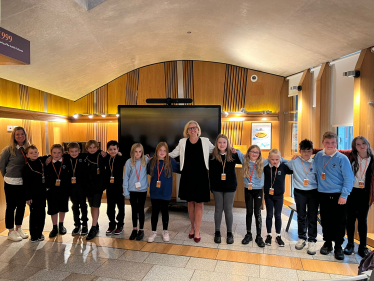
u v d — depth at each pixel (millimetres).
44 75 5230
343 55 4570
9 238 4074
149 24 4441
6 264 3332
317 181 3670
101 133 7184
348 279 1834
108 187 4262
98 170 4156
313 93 5559
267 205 3926
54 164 4129
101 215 5293
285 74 6344
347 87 4539
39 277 3033
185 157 4066
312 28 4023
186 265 3311
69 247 3818
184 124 5270
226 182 3951
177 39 5336
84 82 6395
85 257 3518
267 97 6641
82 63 5348
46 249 3754
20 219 4141
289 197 6312
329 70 5000
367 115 3955
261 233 4332
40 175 4016
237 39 5059
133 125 5328
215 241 3965
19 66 4582
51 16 3479
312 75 5590
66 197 4195
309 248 3609
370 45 3939
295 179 3791
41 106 5930
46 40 4031
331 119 4980
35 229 4035
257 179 3924
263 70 6504
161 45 5629
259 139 6715
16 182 4062
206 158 4012
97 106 7207
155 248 3791
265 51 5344
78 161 4207
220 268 3238
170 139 5297
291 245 3883
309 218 3684
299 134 5773
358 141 3406
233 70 6738
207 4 3797
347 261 3402
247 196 4012
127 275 3080
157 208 4035
